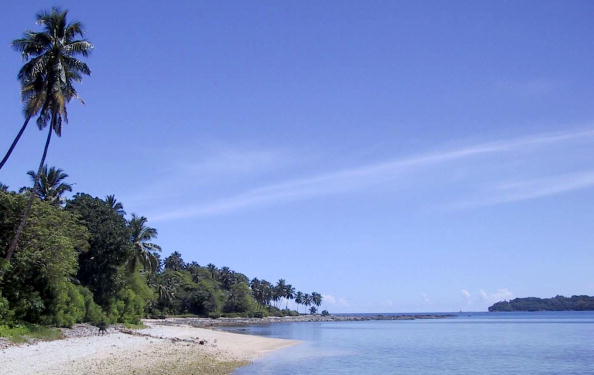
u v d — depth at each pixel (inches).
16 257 1608.0
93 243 2443.4
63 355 1243.8
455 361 1836.9
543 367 1668.3
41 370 1001.5
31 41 1514.5
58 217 1800.0
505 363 1782.7
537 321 7322.8
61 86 1526.8
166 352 1588.3
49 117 1541.6
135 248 2864.2
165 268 7047.2
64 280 1849.2
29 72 1502.2
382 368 1616.6
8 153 1456.7
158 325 3570.4
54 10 1546.5
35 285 1740.9
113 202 3107.8
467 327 5324.8
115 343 1680.6
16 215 1663.4
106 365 1154.7
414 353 2143.2
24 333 1499.8
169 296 5526.6
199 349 1817.2
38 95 1481.3
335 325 6323.8
